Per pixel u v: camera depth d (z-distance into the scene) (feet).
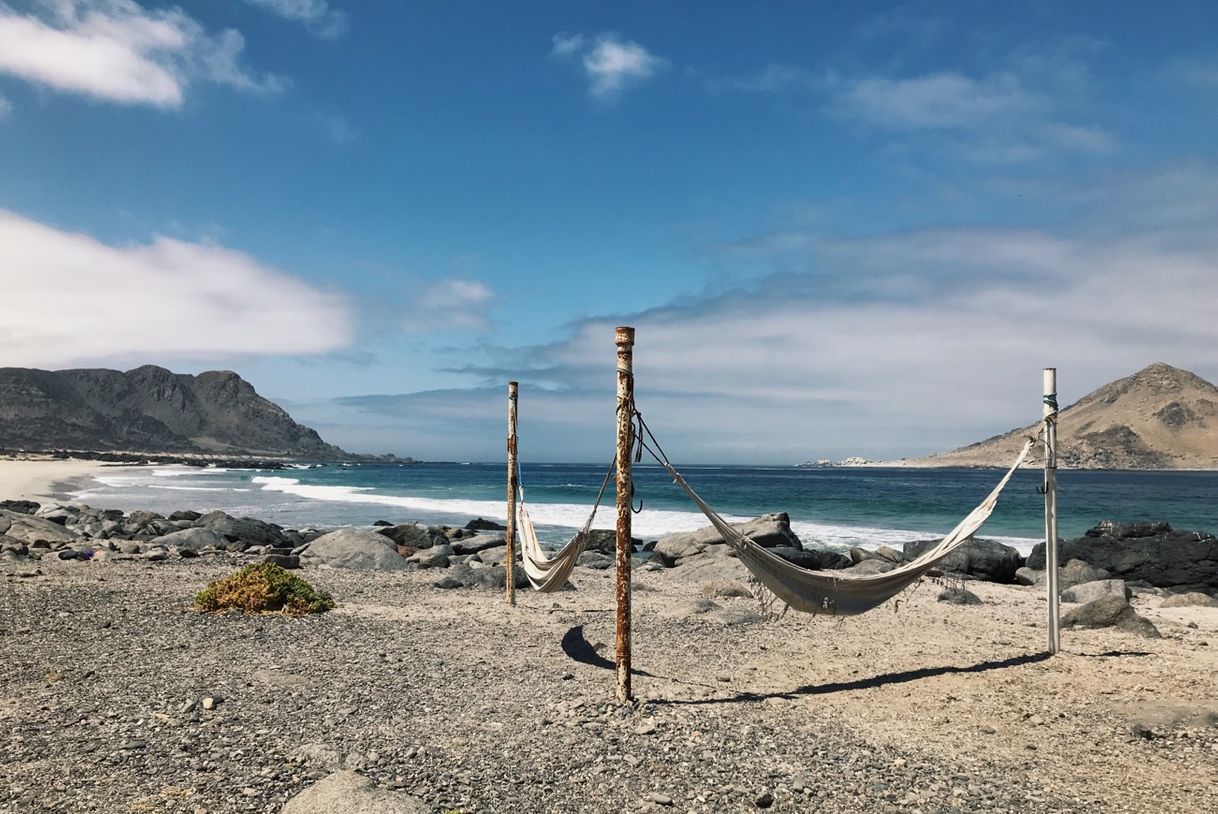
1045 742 22.48
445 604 46.03
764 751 21.25
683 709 24.90
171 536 81.66
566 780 18.93
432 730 22.38
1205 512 180.24
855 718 24.67
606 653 33.53
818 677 30.19
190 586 49.29
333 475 429.79
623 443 25.31
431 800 17.48
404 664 30.45
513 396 46.11
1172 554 70.54
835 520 142.82
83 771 18.51
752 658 33.40
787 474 599.98
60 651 30.68
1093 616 41.47
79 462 485.15
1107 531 77.66
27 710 23.07
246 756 19.76
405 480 350.84
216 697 24.76
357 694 25.95
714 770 19.77
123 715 22.89
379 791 16.71
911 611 46.26
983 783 19.34
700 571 64.13
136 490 218.79
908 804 17.99
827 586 29.71
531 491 232.94
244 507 163.63
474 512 150.61
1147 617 46.98
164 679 27.04
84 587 46.39
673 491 234.17
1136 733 23.12
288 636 35.06
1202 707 24.82
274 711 23.73
